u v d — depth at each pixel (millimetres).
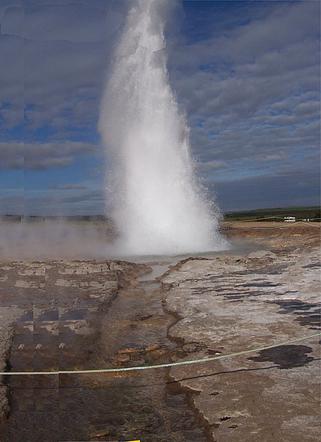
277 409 3832
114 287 9062
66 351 5504
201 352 5332
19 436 3713
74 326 6473
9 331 6121
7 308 7355
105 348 5715
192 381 4520
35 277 9766
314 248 13234
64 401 4293
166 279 10062
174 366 4934
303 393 4078
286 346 5270
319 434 3445
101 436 3709
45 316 6965
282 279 9203
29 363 5148
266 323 6234
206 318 6656
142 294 8812
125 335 6238
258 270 10492
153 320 6910
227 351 5273
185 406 4164
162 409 4125
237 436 3510
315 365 4684
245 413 3826
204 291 8547
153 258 13727
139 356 5461
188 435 3697
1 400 4211
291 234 19547
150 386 4586
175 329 6293
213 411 3912
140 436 3715
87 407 4180
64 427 3854
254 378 4449
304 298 7555
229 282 9258
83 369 5047
